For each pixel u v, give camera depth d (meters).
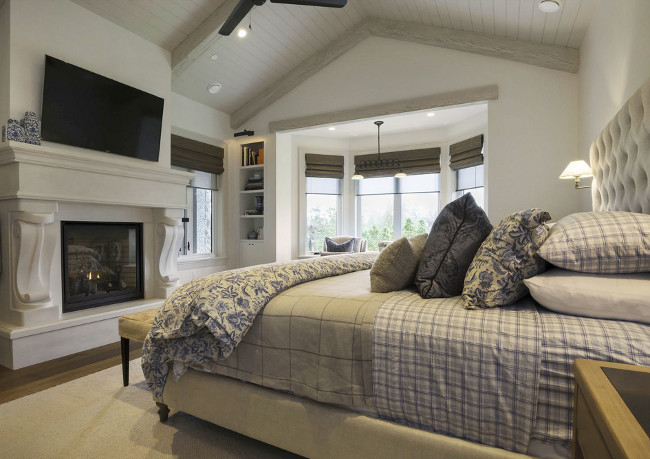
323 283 1.88
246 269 2.01
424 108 4.18
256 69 4.68
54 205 2.90
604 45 2.67
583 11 2.96
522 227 1.33
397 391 1.27
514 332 1.14
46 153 2.77
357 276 2.15
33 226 2.76
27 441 1.76
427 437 1.22
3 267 2.87
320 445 1.42
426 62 4.18
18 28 2.79
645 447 0.49
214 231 5.33
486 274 1.34
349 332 1.37
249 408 1.59
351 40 4.52
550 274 1.31
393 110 4.34
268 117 5.20
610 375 0.79
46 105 2.89
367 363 1.33
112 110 3.35
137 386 2.37
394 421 1.30
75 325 3.00
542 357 1.08
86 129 3.16
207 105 5.07
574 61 3.50
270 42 4.34
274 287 1.67
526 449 1.08
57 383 2.42
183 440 1.77
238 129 5.43
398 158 6.06
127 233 3.72
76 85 3.08
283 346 1.50
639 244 1.16
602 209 2.53
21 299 2.78
